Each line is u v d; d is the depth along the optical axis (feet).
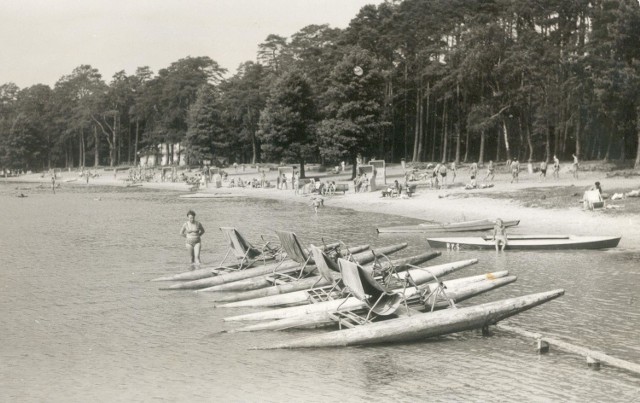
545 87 258.57
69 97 607.37
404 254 98.02
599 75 218.79
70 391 41.19
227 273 78.13
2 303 66.59
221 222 155.33
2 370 45.34
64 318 60.13
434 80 322.96
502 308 52.03
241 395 40.19
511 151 340.80
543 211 140.67
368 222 148.66
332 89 269.64
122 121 579.07
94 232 136.67
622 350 47.55
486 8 294.87
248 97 406.41
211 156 410.72
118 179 464.24
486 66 270.46
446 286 61.11
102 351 49.52
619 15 217.36
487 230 126.62
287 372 44.19
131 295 70.59
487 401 38.50
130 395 40.42
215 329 55.62
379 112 275.18
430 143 379.96
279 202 229.66
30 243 117.60
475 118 276.41
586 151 279.08
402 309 54.19
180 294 71.10
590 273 78.74
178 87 481.87
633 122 225.15
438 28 312.29
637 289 68.59
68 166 608.60
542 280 74.33
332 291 62.39
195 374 44.06
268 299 64.03
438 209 163.43
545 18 263.70
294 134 293.64
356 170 283.59
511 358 46.26
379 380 42.34
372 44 330.95
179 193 315.99
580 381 41.45
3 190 364.38
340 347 49.34
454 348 48.91
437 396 39.47
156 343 51.60
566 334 51.93
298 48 413.59
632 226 116.98
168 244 114.93
